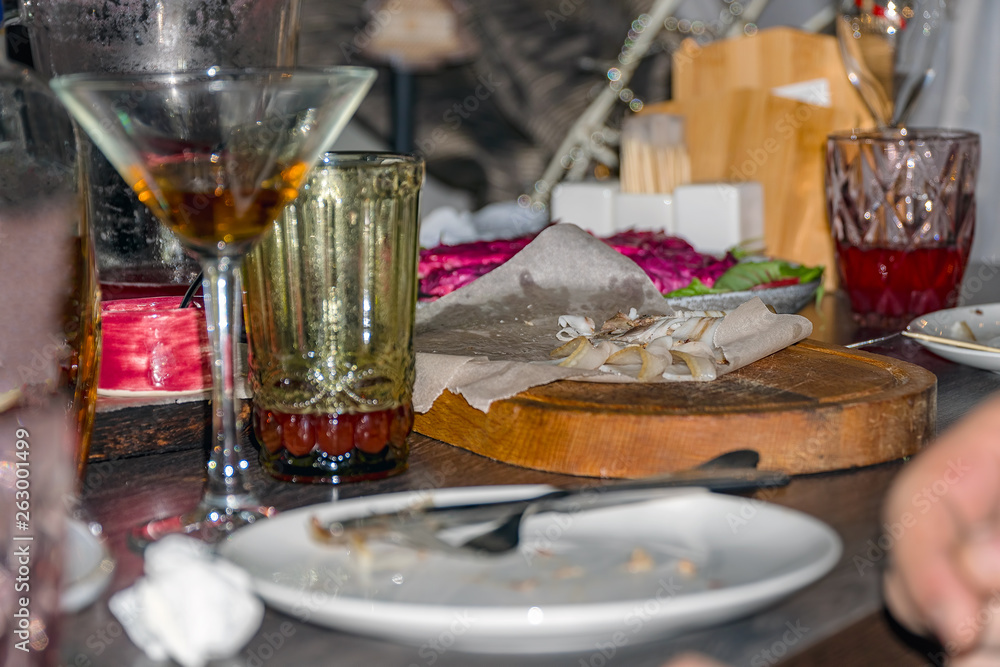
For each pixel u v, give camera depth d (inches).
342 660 27.9
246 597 27.6
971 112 84.2
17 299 30.7
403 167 33.6
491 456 35.9
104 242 39.0
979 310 44.6
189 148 30.3
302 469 34.3
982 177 84.4
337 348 34.0
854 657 28.6
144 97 29.8
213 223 31.0
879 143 47.5
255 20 38.5
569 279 43.0
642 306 42.8
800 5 96.0
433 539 29.9
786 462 34.5
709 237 55.7
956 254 47.7
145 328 36.2
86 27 37.4
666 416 34.4
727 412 34.5
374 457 34.4
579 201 63.9
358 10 115.9
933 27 51.1
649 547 29.9
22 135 31.1
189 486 34.3
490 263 47.5
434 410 37.1
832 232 49.6
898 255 47.2
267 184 31.0
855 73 52.9
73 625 28.9
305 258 33.5
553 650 27.8
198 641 27.1
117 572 30.3
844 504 32.8
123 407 35.7
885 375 37.1
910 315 47.9
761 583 27.5
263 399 34.4
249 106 30.2
